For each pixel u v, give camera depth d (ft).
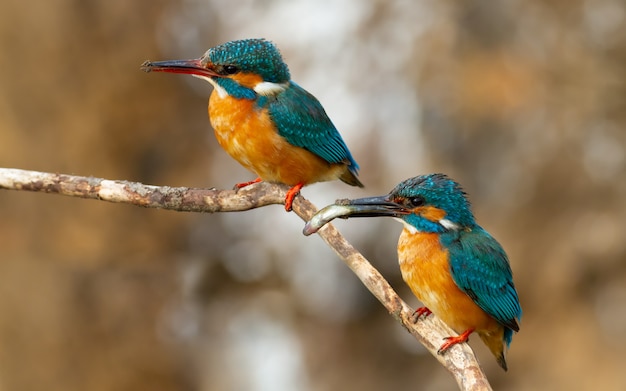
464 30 53.72
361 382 53.42
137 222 56.90
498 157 51.65
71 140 55.52
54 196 54.44
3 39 54.85
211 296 57.52
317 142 25.04
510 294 24.04
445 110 51.96
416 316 20.54
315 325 55.88
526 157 51.60
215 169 59.57
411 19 54.60
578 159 51.60
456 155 51.85
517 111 51.85
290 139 24.58
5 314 51.52
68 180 21.20
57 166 54.70
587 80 52.39
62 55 56.39
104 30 58.34
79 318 53.42
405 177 51.06
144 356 54.44
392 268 50.49
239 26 59.21
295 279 56.75
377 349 54.24
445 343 20.15
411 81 52.95
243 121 24.45
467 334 23.77
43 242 53.78
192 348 56.18
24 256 52.90
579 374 46.80
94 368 53.16
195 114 60.64
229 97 24.56
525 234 50.72
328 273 56.34
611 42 52.95
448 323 23.90
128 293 55.31
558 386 46.88
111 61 58.18
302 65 55.52
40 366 51.55
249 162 25.02
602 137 51.98
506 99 51.80
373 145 52.42
